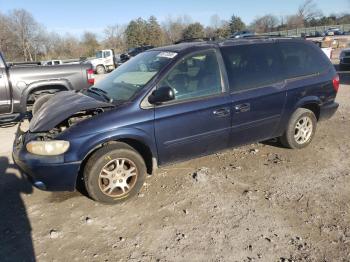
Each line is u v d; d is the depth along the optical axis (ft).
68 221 12.39
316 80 17.44
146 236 11.41
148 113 13.26
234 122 15.14
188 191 14.08
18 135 14.46
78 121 12.93
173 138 13.91
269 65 16.20
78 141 12.38
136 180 13.58
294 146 17.83
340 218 11.98
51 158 12.29
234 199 13.38
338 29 200.44
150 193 14.06
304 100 17.08
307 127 17.97
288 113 16.89
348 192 13.66
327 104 18.21
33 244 11.24
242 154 17.65
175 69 14.01
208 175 15.35
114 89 14.79
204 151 15.03
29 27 193.77
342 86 37.11
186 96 14.06
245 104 15.16
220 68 14.88
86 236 11.54
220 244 10.87
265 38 16.57
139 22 237.66
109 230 11.80
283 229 11.48
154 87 13.55
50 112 13.92
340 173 15.33
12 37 190.29
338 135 20.27
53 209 13.17
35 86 24.20
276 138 18.48
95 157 12.75
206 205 13.03
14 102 23.97
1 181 15.64
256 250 10.55
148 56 16.03
